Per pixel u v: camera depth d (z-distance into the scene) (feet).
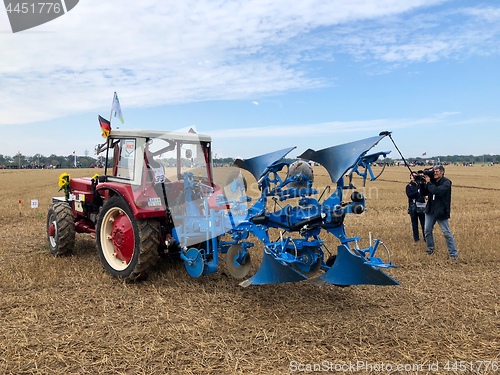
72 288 18.51
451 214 45.24
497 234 32.17
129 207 18.89
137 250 18.74
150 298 17.35
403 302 17.21
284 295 17.85
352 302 17.15
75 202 25.32
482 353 12.80
